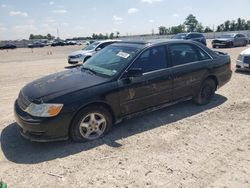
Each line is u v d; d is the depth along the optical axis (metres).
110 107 4.74
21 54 32.72
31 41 73.50
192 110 6.10
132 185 3.45
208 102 6.52
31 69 14.64
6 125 5.51
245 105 6.39
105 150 4.35
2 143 4.69
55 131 4.26
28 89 4.80
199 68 5.98
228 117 5.66
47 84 4.75
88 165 3.93
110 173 3.72
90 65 5.52
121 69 4.89
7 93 8.49
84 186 3.45
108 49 5.83
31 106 4.28
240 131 4.97
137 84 4.98
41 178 3.65
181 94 5.79
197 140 4.64
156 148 4.39
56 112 4.21
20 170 3.85
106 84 4.66
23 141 4.75
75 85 4.57
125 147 4.44
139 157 4.12
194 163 3.92
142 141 4.64
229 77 6.82
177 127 5.20
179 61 5.70
